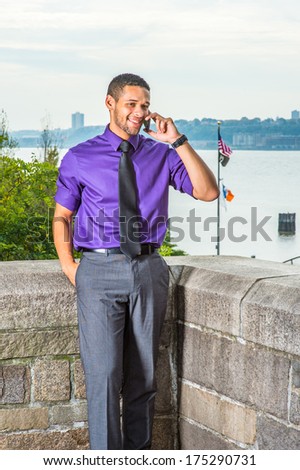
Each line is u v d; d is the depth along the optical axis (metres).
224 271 3.57
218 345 3.49
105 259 3.30
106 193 3.31
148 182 3.36
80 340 3.38
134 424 3.52
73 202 3.44
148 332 3.37
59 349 3.52
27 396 3.52
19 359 3.48
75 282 3.39
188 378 3.71
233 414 3.43
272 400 3.21
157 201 3.38
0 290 3.41
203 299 3.54
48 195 9.45
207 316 3.52
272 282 3.28
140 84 3.32
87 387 3.37
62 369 3.54
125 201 3.30
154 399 3.54
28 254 8.88
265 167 89.88
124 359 3.49
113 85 3.34
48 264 3.73
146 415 3.51
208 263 3.79
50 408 3.56
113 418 3.36
